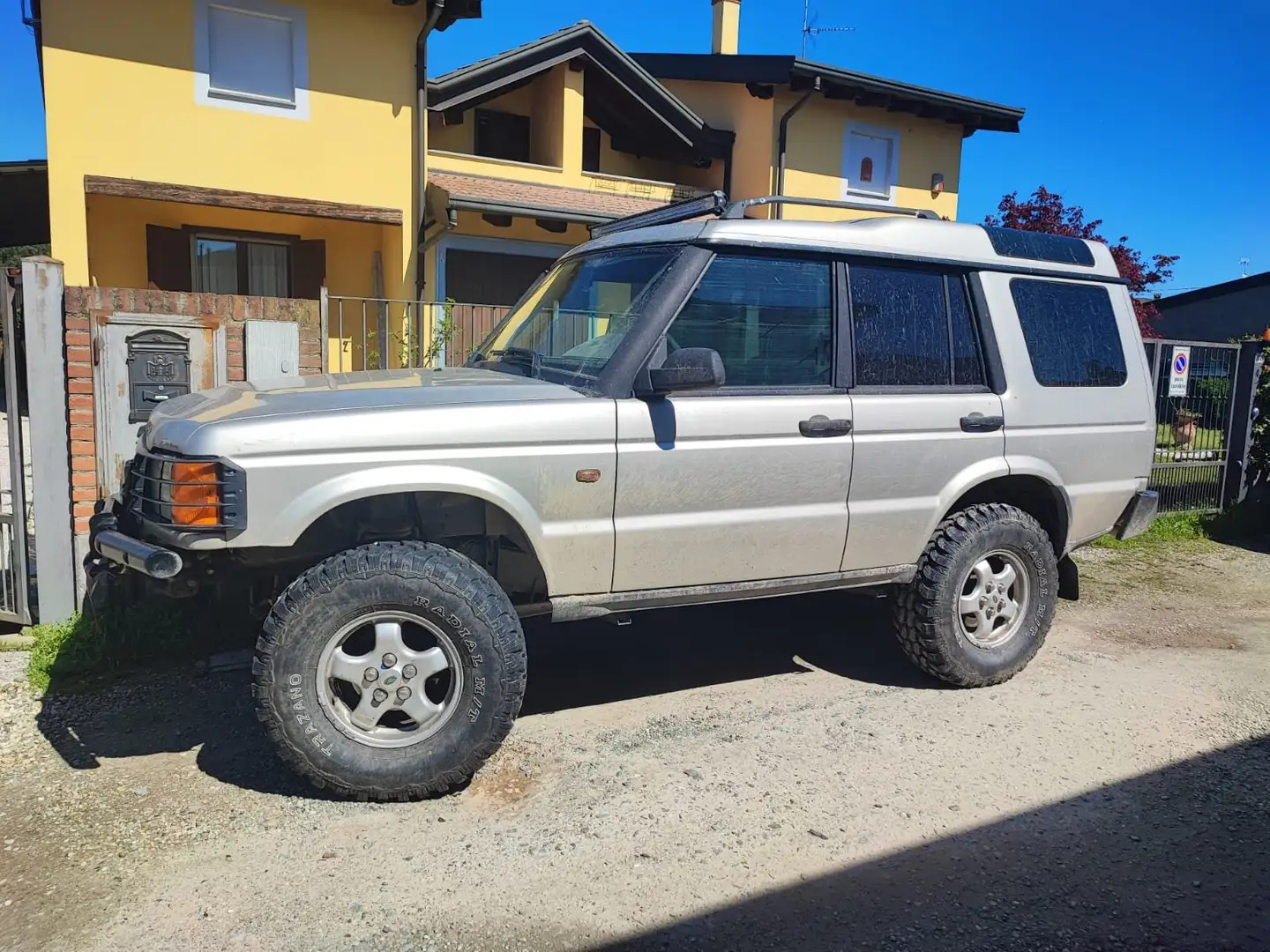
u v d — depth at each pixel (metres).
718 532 3.82
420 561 3.29
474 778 3.54
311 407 3.32
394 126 11.55
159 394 5.19
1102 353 4.91
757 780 3.55
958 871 2.96
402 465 3.29
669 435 3.67
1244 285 25.06
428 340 9.51
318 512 3.19
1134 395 4.99
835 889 2.86
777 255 4.01
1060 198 21.88
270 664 3.18
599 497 3.58
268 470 3.14
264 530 3.15
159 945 2.54
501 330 4.71
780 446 3.89
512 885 2.85
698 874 2.92
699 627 5.50
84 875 2.87
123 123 10.21
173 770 3.58
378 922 2.66
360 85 11.30
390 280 12.05
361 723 3.32
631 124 15.55
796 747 3.85
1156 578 6.96
